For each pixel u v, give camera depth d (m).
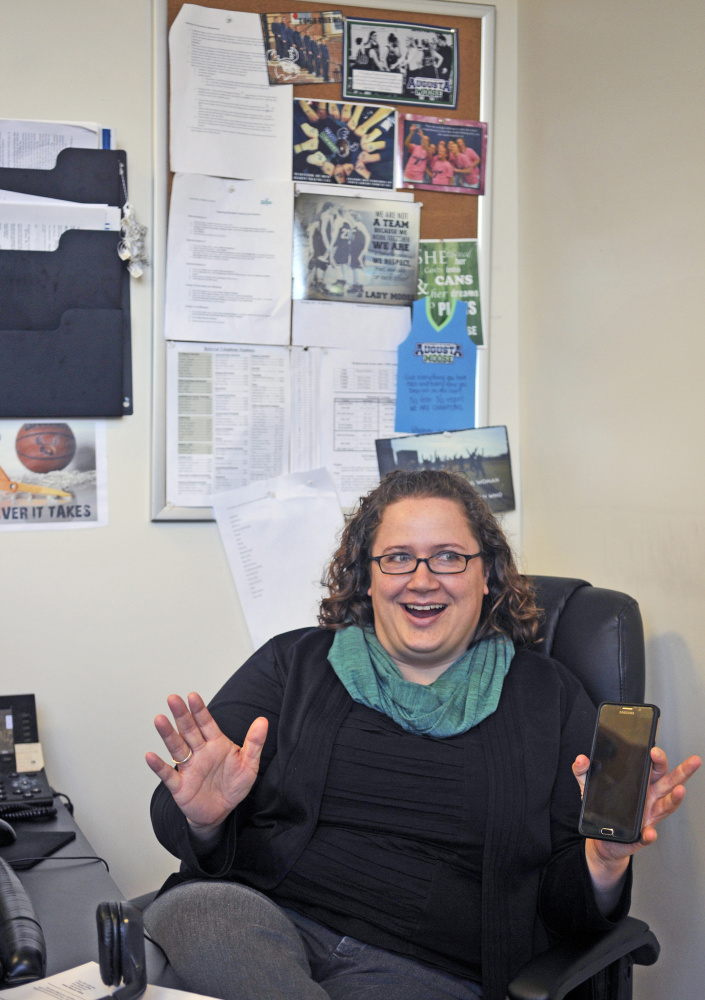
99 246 1.76
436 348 1.96
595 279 1.69
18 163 1.72
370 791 1.25
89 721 1.78
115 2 1.77
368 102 1.91
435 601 1.31
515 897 1.18
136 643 1.81
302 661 1.40
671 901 1.46
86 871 1.18
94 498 1.78
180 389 1.82
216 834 1.19
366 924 1.17
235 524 1.85
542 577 1.51
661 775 1.01
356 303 1.92
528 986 0.97
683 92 1.44
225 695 1.40
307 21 1.87
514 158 2.00
